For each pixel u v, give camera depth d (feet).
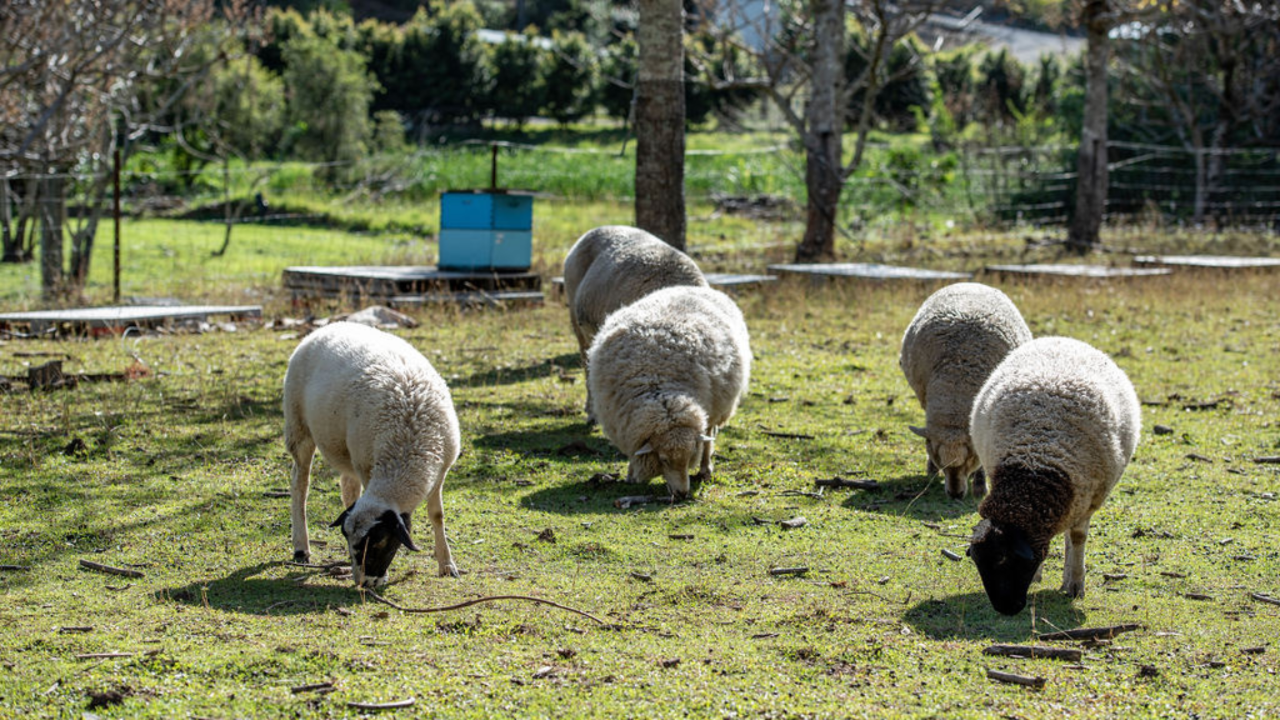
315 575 19.34
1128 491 25.17
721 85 75.31
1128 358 41.39
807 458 28.07
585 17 252.62
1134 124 112.47
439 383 19.99
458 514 23.04
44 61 50.78
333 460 20.27
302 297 52.80
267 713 13.61
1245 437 30.01
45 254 57.98
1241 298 56.18
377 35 191.42
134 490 24.03
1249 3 95.50
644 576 19.36
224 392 33.27
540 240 76.18
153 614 17.06
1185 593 18.90
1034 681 14.85
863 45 144.25
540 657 15.58
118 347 40.34
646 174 42.11
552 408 32.55
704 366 25.16
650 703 14.10
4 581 18.63
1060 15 126.11
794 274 61.77
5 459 25.93
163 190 116.26
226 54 67.62
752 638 16.58
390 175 121.60
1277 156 102.47
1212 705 14.29
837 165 74.18
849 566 20.18
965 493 25.00
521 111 192.13
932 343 25.90
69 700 13.88
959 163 120.47
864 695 14.48
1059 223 102.42
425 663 15.29
